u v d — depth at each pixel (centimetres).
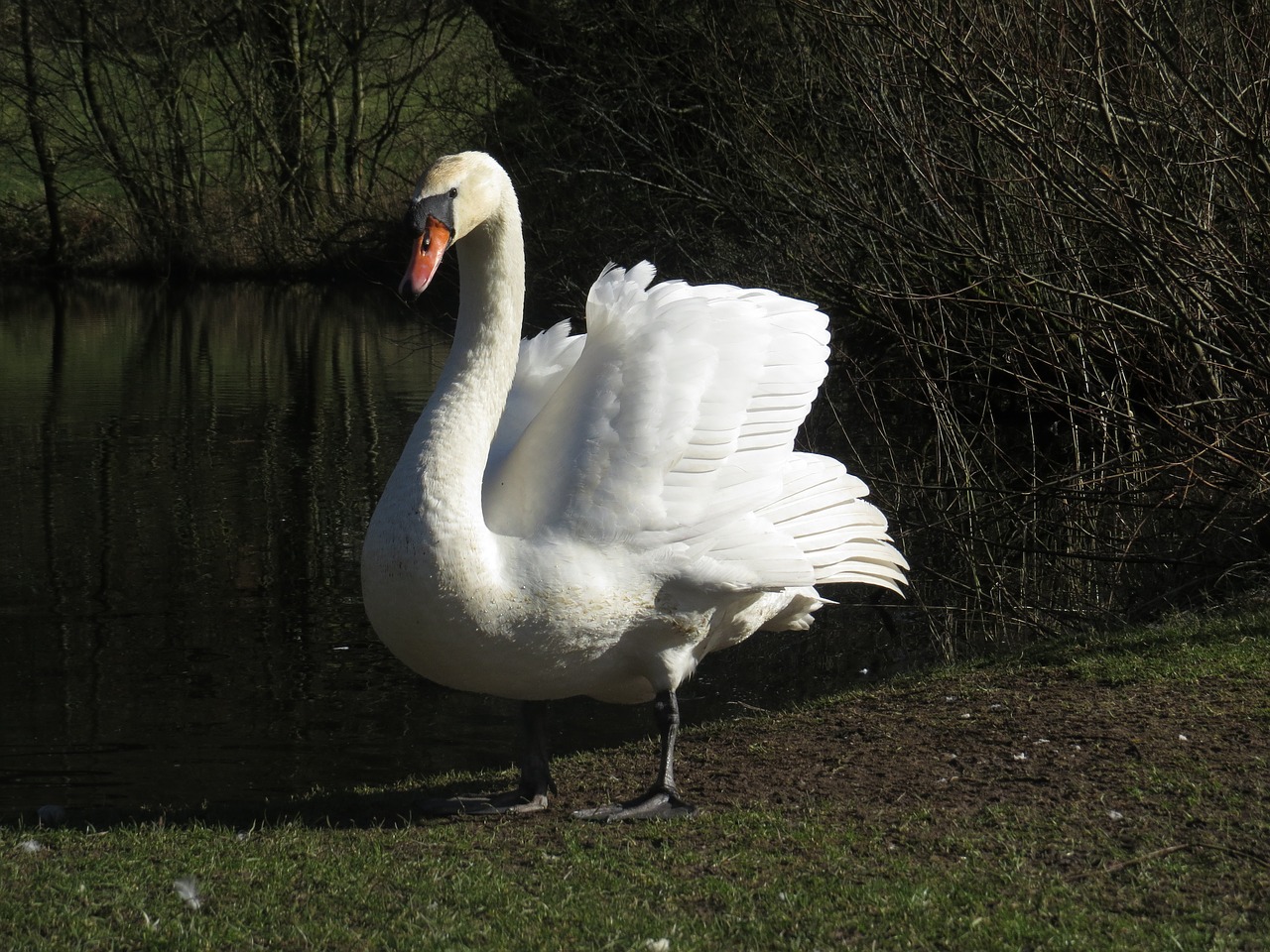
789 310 531
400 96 2669
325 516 1152
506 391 464
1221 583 805
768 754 531
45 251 3028
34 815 502
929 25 881
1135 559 814
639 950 342
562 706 745
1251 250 809
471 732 697
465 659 451
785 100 1230
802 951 342
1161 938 343
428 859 413
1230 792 443
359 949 346
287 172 2805
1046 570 920
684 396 477
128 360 2012
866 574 529
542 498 462
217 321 2414
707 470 475
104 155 2898
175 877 397
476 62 2088
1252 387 818
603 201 1537
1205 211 803
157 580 977
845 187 1098
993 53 848
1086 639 680
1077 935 344
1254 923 351
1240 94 771
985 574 932
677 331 492
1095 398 905
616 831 441
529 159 1677
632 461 463
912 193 1070
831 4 985
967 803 453
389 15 2595
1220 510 800
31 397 1709
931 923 355
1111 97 819
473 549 439
